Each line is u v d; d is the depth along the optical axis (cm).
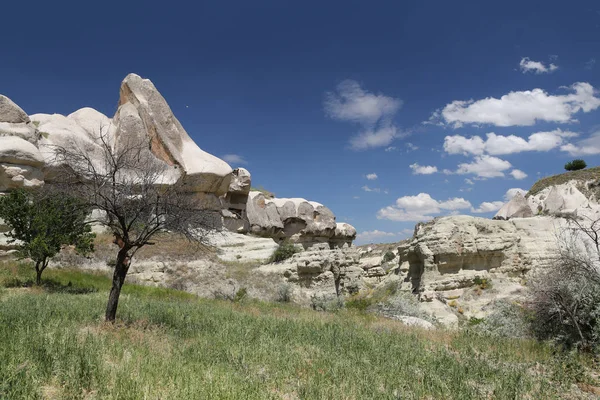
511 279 2308
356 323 1465
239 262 2903
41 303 1235
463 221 2405
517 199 3409
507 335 1430
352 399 611
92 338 775
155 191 1179
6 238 2297
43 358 630
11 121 2725
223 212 3947
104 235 2800
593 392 803
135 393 534
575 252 1369
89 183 1145
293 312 1833
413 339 1151
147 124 3569
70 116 3591
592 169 5134
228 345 879
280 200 5266
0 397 477
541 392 734
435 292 2269
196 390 552
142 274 2484
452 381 736
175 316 1257
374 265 3778
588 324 1179
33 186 2500
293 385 665
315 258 2762
